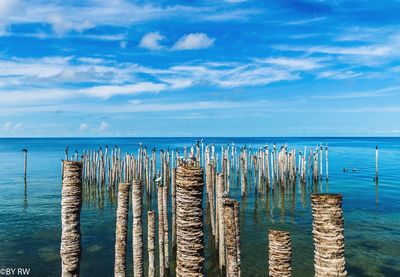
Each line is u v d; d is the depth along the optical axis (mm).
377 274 18562
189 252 4996
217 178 22156
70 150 119000
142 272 12508
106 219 30828
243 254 21469
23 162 78812
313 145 147125
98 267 19766
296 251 21703
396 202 36469
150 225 15406
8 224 28250
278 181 46344
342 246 4391
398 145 156875
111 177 44719
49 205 35312
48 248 22500
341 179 53062
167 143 173000
